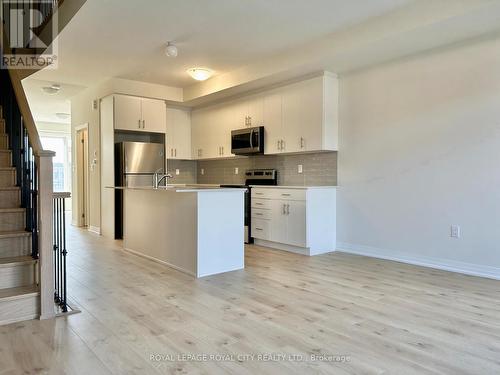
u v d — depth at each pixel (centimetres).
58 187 1071
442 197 400
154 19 375
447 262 398
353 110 483
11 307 256
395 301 300
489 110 363
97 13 361
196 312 277
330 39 420
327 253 490
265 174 608
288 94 529
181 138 718
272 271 397
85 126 707
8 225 311
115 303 296
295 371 194
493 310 279
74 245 548
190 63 521
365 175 472
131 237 498
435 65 402
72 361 204
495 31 353
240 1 337
